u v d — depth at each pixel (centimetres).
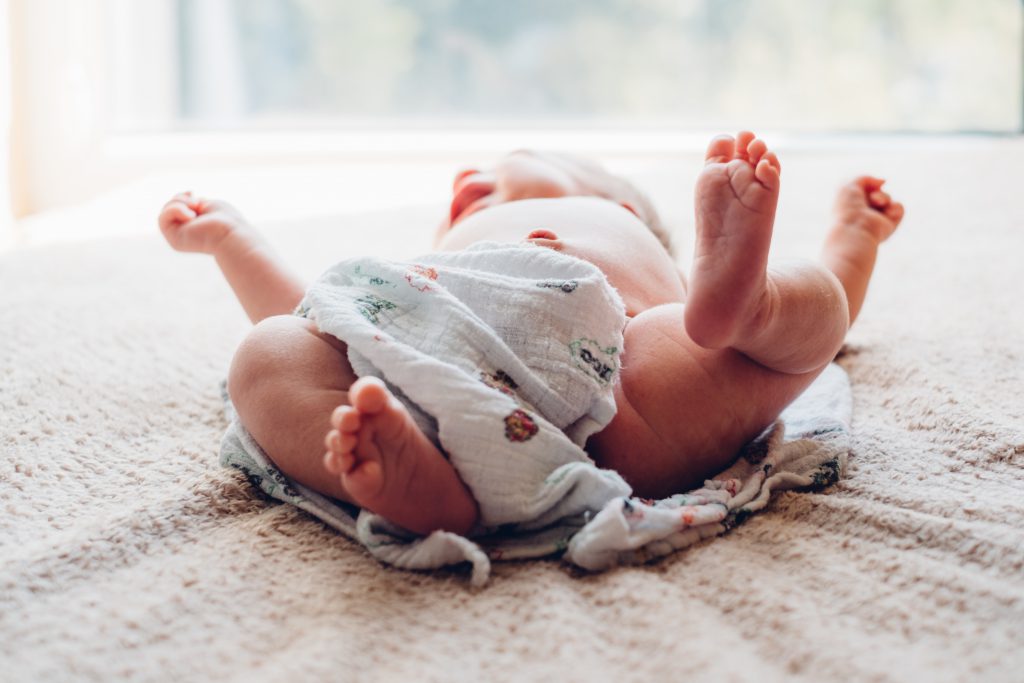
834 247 112
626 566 74
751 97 284
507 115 287
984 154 230
